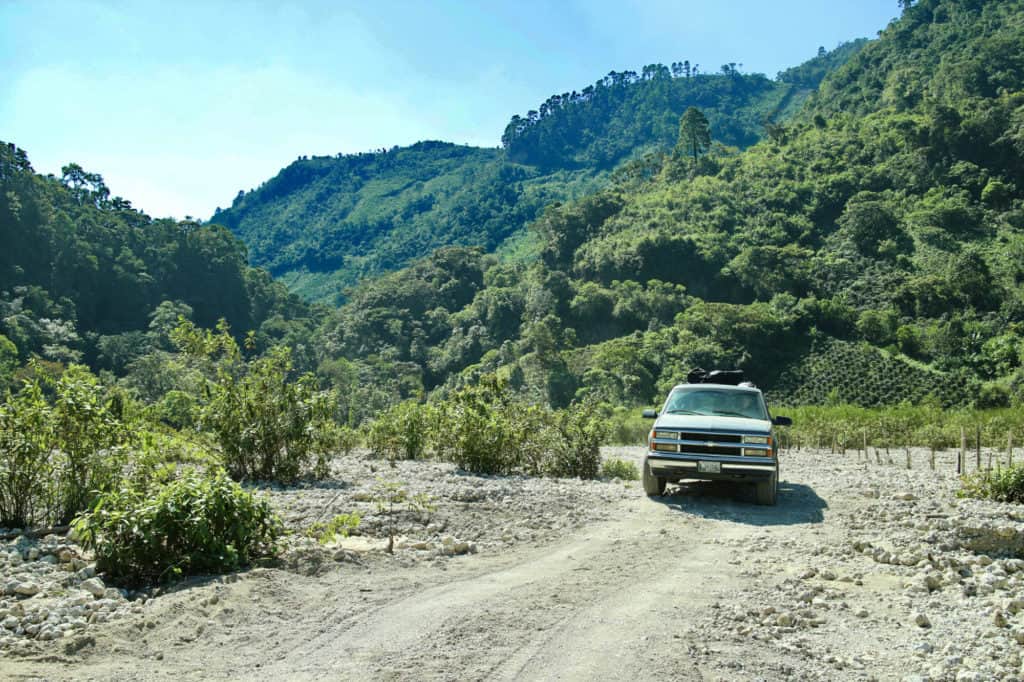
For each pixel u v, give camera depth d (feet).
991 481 34.53
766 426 34.45
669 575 21.08
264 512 20.45
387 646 14.80
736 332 328.29
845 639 16.53
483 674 13.48
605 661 14.24
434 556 22.29
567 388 311.47
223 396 35.35
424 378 423.64
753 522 29.73
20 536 21.67
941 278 339.98
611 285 429.38
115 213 491.31
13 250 368.68
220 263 478.18
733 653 15.11
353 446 57.21
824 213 469.57
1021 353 276.00
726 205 497.46
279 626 15.83
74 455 24.62
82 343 348.59
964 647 15.97
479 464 42.80
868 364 304.09
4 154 392.68
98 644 14.24
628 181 647.97
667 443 34.50
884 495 35.94
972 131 442.91
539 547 24.53
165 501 19.04
